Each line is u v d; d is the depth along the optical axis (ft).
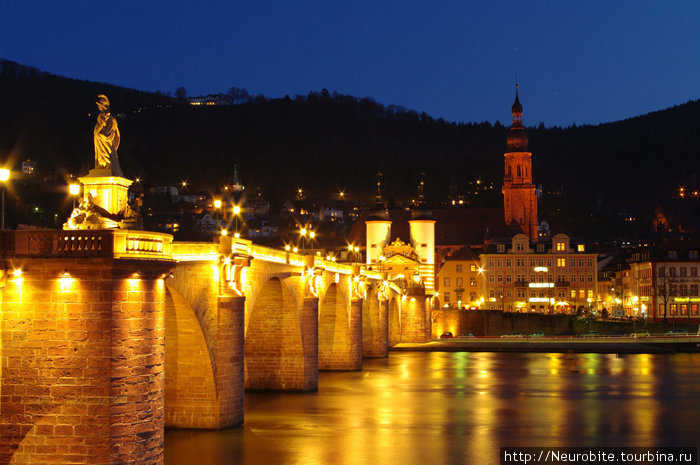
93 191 141.18
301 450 173.68
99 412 120.98
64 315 122.01
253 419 207.72
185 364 175.42
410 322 539.70
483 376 334.24
